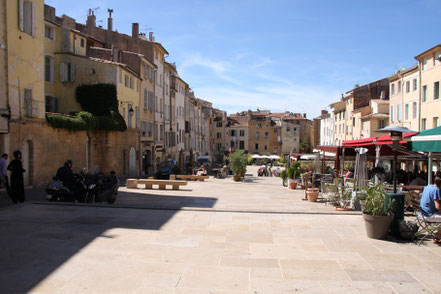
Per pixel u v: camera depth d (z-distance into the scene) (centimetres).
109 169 3055
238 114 11388
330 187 1439
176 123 5959
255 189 2306
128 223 977
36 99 2036
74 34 3322
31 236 836
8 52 1809
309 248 773
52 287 557
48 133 2170
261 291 552
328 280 598
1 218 1013
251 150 10062
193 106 7450
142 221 1002
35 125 2028
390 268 656
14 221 979
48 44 3100
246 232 898
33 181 2003
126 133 3522
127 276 605
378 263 682
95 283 575
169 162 3897
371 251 756
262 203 1546
